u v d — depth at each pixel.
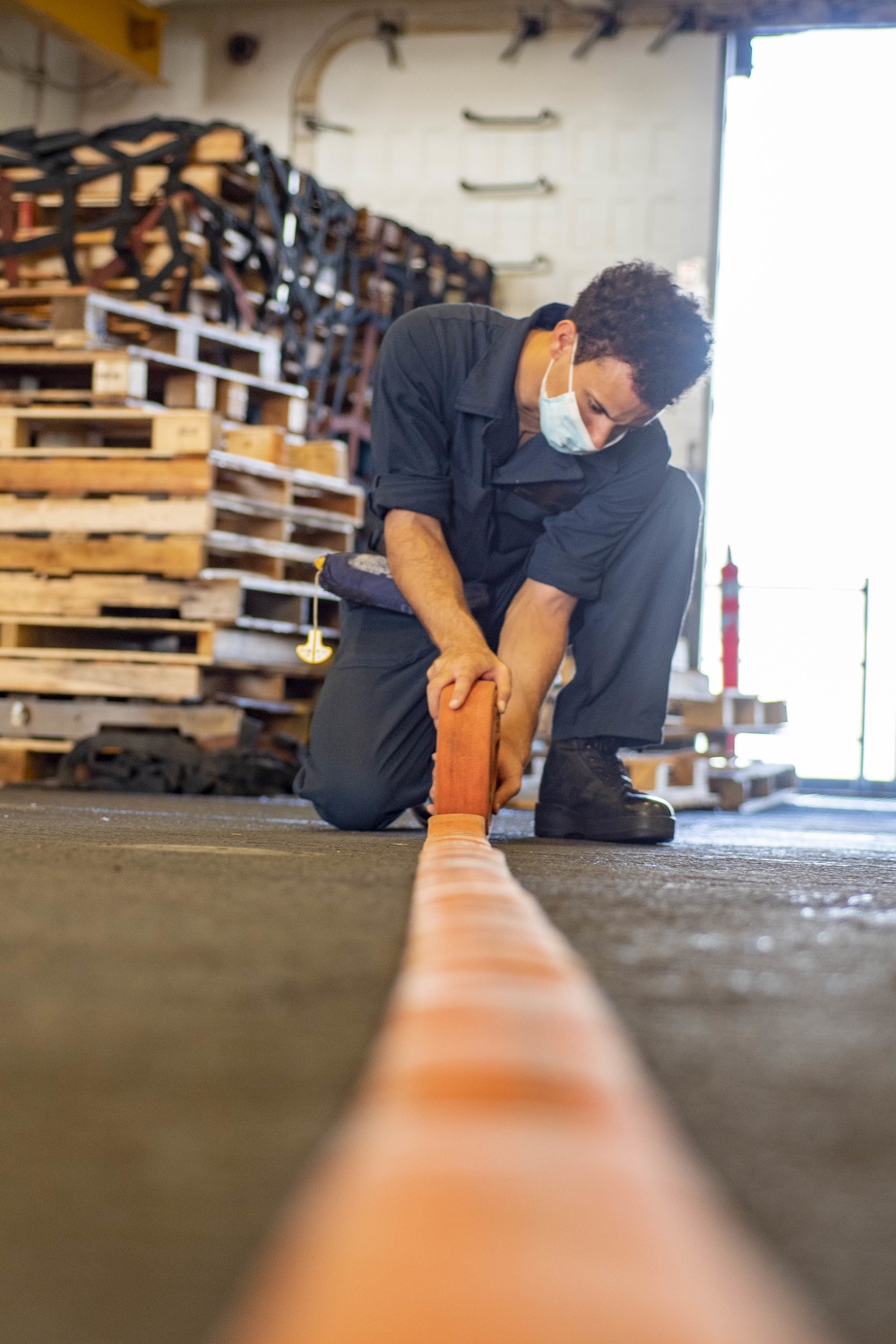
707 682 5.59
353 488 5.26
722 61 8.82
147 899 1.14
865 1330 0.32
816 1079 0.59
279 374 5.72
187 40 9.38
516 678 2.40
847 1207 0.42
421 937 0.80
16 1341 0.31
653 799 2.61
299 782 2.66
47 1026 0.65
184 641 4.96
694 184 8.82
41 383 5.09
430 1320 0.22
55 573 4.62
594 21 8.93
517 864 1.77
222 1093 0.53
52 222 5.68
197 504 4.52
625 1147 0.34
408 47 9.16
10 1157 0.45
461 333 2.45
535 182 9.00
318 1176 0.38
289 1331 0.23
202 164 5.45
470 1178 0.30
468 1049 0.45
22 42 8.97
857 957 0.96
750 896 1.41
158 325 4.98
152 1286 0.34
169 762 4.39
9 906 1.07
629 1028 0.69
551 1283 0.24
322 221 6.38
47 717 4.61
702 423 8.48
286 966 0.82
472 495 2.48
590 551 2.46
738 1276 0.26
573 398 2.21
